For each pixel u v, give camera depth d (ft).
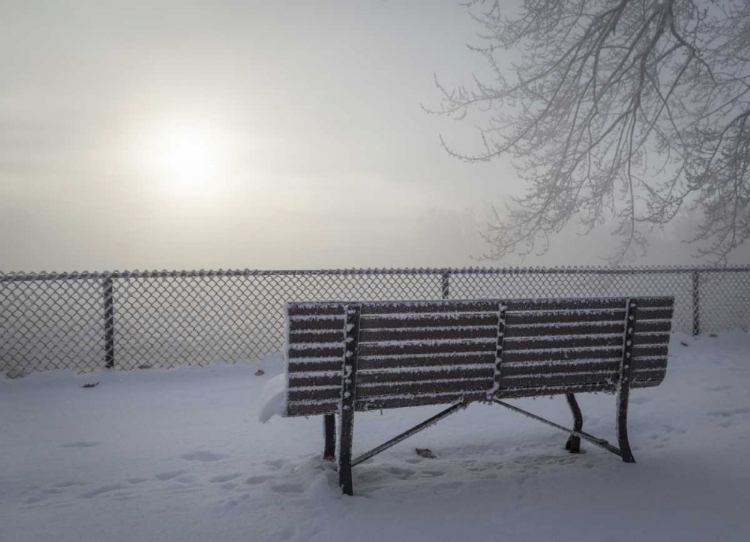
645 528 9.12
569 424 16.76
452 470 12.35
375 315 10.52
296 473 11.89
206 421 17.60
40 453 14.39
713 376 22.84
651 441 14.71
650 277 32.53
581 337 12.10
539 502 10.22
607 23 25.16
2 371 23.47
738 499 10.23
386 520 9.44
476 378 11.48
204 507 10.11
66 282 23.79
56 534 9.06
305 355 10.24
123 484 11.85
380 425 17.02
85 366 27.71
